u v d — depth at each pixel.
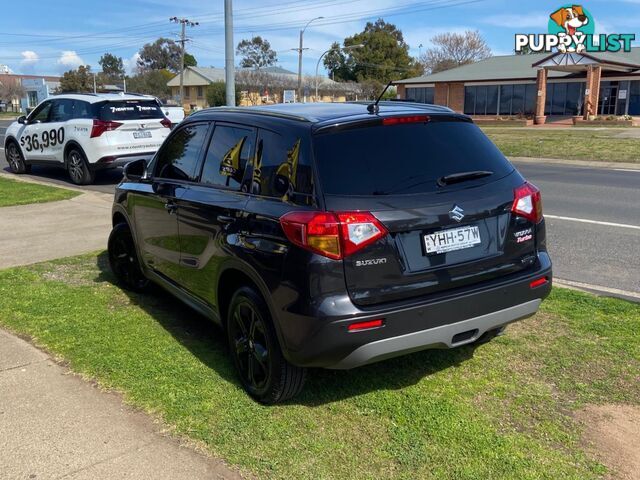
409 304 3.21
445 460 3.04
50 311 5.16
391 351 3.22
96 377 3.92
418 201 3.27
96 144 12.57
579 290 5.54
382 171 3.30
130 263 5.69
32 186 12.51
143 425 3.36
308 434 3.27
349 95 75.56
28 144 14.46
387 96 63.72
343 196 3.14
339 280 3.09
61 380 3.88
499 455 3.07
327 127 3.32
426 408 3.52
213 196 3.95
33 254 7.14
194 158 4.41
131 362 4.14
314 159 3.23
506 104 42.91
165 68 115.81
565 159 18.56
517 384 3.79
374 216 3.13
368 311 3.12
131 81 84.88
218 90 64.94
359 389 3.76
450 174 3.46
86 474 2.95
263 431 3.30
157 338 4.59
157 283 5.15
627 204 10.22
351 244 3.08
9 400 3.63
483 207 3.47
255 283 3.42
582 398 3.62
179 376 3.94
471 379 3.87
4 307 5.25
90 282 6.04
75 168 13.09
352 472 2.95
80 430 3.31
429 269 3.30
